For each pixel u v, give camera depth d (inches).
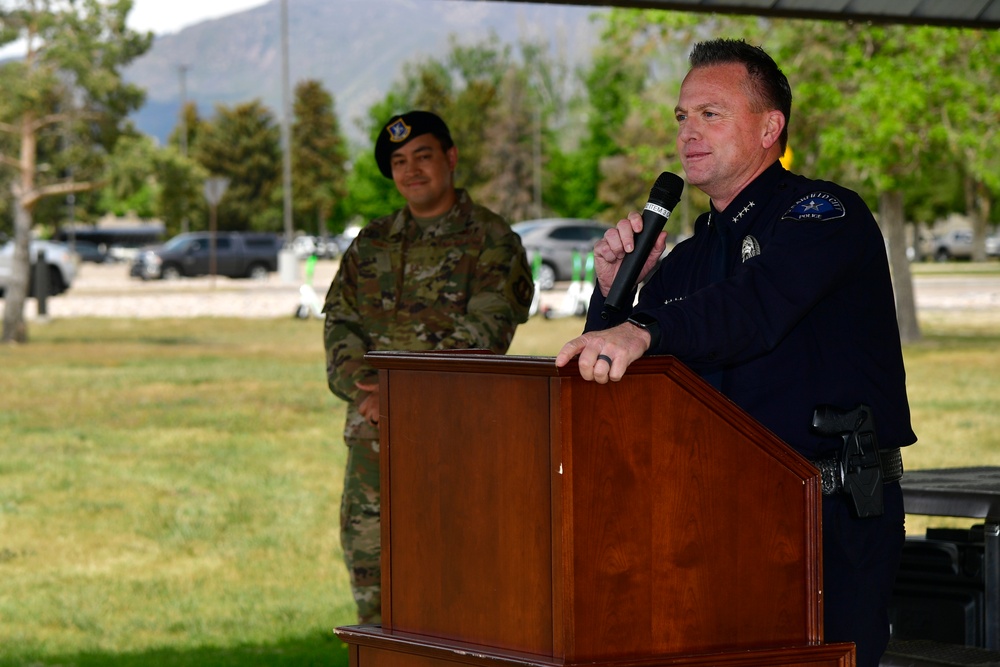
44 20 766.5
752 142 101.3
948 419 471.2
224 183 1450.5
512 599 80.3
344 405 543.2
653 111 826.2
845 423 96.3
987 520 134.3
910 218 2778.1
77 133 808.9
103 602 250.2
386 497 88.4
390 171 186.4
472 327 177.8
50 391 588.1
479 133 2832.2
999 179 686.5
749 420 81.2
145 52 804.6
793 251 89.9
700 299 85.7
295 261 1598.2
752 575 82.1
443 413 84.0
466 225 184.9
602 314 97.9
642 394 78.5
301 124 3698.3
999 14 224.4
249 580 269.4
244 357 749.3
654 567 79.2
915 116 675.4
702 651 80.7
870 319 98.6
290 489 365.7
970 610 139.6
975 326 909.8
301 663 205.3
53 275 1332.4
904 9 220.5
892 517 99.3
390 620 88.5
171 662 207.6
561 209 2901.1
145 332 927.0
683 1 213.5
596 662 77.0
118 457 417.7
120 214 4082.2
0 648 217.0
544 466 77.7
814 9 218.4
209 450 432.5
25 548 297.0
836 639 96.3
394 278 184.9
